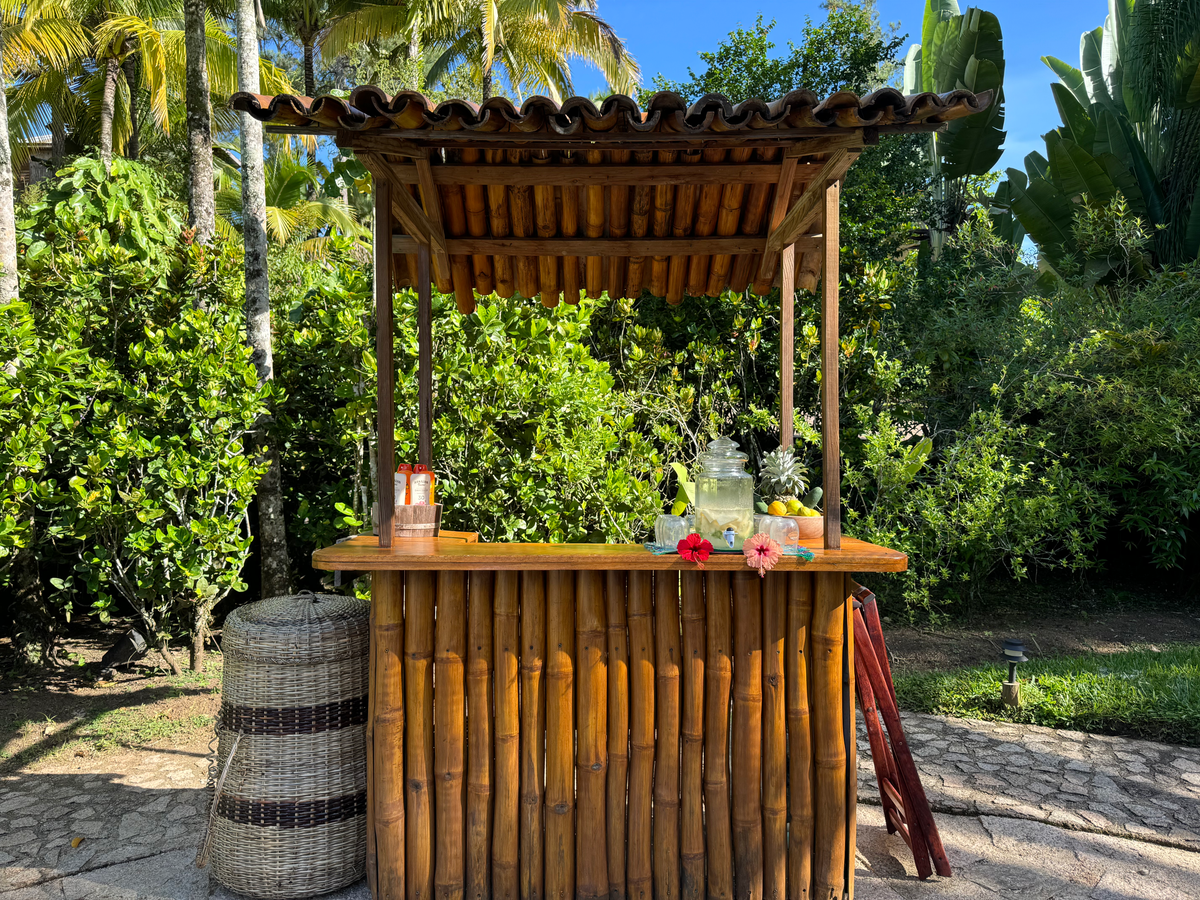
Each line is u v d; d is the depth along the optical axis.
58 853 2.94
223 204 15.19
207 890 2.71
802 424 6.55
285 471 5.92
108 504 4.60
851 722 2.62
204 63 5.71
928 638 6.25
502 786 2.59
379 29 14.35
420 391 3.40
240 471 4.87
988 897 2.65
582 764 2.59
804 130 2.35
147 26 12.46
